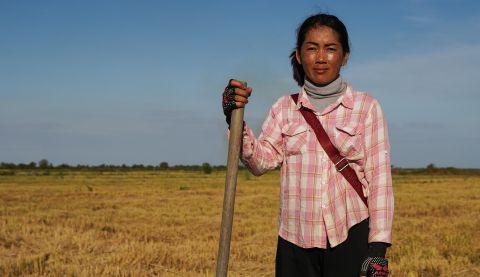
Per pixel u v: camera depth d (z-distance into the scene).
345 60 2.98
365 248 2.82
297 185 2.90
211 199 26.33
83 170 101.25
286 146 2.94
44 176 62.97
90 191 32.47
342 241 2.81
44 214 17.64
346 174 2.82
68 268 8.20
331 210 2.82
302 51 2.93
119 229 14.01
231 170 2.75
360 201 2.84
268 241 11.75
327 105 2.89
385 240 2.73
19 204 22.41
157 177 61.94
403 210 19.80
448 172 94.00
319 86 2.90
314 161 2.86
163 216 17.61
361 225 2.84
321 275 2.90
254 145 2.89
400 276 8.02
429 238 12.08
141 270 8.28
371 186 2.81
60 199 25.84
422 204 22.30
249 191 32.41
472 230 13.73
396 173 91.62
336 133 2.83
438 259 9.03
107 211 19.41
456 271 8.38
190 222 16.02
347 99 2.88
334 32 2.88
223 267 2.75
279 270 3.00
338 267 2.82
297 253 2.92
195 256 9.34
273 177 62.53
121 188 36.59
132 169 111.12
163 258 9.08
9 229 12.89
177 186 39.84
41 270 8.19
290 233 2.93
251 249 10.44
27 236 11.73
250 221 15.53
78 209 20.34
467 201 23.92
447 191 31.89
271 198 25.92
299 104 2.94
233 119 2.76
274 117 3.05
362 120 2.86
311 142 2.87
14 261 8.77
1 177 58.47
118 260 8.87
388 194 2.78
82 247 10.59
